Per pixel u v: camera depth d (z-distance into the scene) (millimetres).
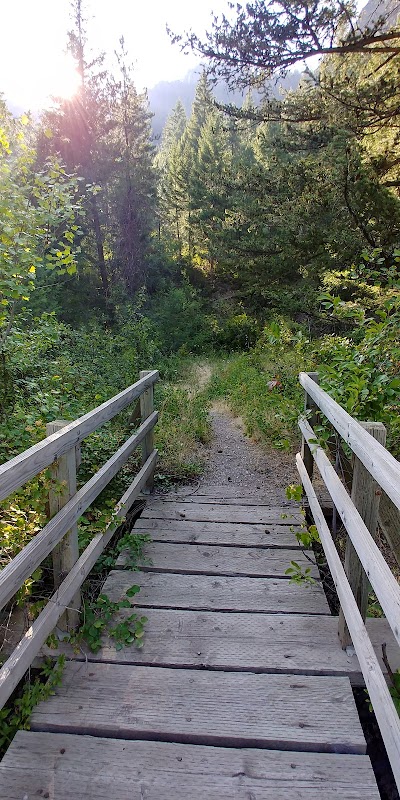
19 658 1696
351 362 3090
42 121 16641
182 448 5211
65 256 3924
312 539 2865
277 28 7164
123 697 1946
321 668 2100
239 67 7973
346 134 7730
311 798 1536
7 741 1822
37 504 2158
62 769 1636
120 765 1652
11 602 2396
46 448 1841
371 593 2670
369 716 1988
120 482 4031
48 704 1908
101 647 2242
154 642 2287
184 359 14562
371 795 1549
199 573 2936
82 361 7539
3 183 3514
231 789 1563
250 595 2689
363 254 4328
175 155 36594
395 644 2225
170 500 4141
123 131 19875
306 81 8461
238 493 4371
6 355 4207
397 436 2996
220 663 2137
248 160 25719
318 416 3770
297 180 9367
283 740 1739
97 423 2551
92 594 2684
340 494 2025
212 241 15469
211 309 20750
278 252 11078
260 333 15047
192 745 1742
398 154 8227
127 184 19031
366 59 7762
